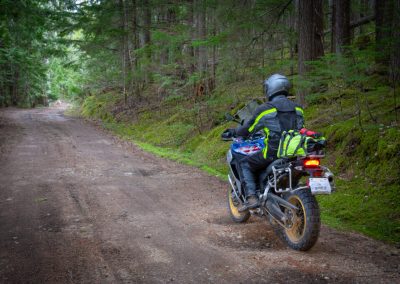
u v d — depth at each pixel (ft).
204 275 12.62
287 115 15.47
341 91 32.99
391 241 16.06
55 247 15.24
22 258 14.16
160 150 43.98
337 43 41.91
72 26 65.77
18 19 65.51
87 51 72.23
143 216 19.54
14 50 100.01
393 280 12.07
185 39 53.98
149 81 77.92
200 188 25.93
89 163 34.96
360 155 24.39
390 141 23.17
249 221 18.71
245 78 45.91
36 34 76.07
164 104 64.75
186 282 12.16
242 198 17.47
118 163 35.35
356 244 15.58
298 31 34.88
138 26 68.18
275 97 15.89
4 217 19.31
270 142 15.38
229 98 45.14
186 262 13.67
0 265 13.53
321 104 33.83
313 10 34.09
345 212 20.08
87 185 26.45
